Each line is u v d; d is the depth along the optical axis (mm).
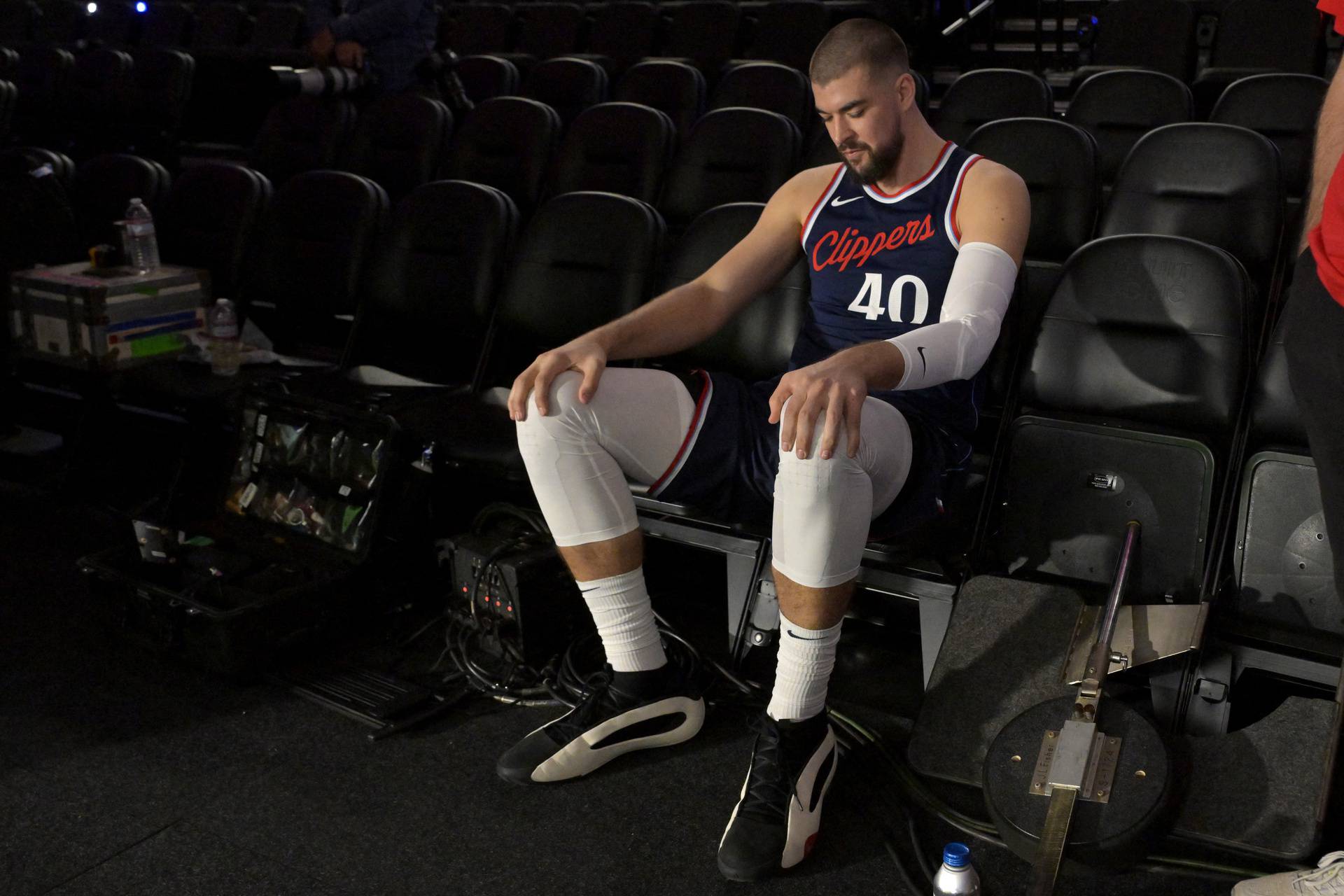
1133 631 1830
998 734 1734
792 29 5977
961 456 2008
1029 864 1705
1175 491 1984
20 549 2834
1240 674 1899
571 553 1901
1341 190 1306
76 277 3088
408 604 2486
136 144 5848
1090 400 2146
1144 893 1638
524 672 2211
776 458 1926
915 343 1733
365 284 3105
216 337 2998
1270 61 5168
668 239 3150
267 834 1804
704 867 1718
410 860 1741
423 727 2096
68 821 1840
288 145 4730
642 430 1878
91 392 3127
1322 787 1595
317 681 2219
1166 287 2100
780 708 1783
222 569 2373
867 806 1859
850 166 2027
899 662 2311
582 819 1833
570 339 2803
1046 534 2084
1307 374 1370
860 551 1743
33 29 8109
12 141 6277
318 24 5367
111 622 2369
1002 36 6504
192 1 7840
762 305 2529
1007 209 1936
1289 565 1921
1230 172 2686
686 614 2496
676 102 4801
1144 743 1647
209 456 3193
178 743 2045
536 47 6723
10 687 2230
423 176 4266
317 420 2486
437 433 2473
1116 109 3980
